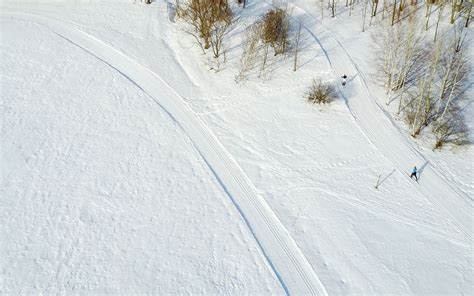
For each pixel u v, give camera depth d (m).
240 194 40.25
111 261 35.41
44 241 36.69
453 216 38.16
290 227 37.50
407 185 40.50
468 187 40.44
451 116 46.09
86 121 46.59
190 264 35.19
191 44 55.62
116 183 41.06
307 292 33.53
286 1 62.19
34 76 51.38
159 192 40.34
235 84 50.56
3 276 34.38
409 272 34.31
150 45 55.69
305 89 49.62
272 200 39.66
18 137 44.88
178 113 47.62
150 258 35.59
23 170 41.97
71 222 38.00
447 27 56.22
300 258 35.44
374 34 55.78
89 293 33.47
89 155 43.41
